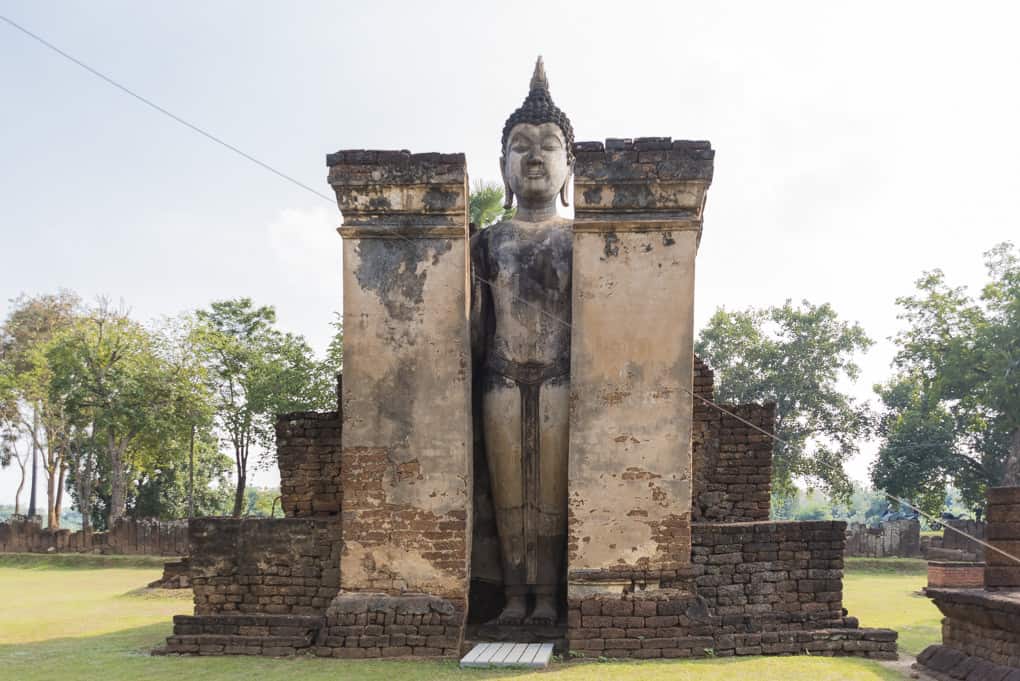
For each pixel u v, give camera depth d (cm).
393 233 988
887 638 938
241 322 3797
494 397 1023
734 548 966
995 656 815
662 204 968
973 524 3148
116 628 1273
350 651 927
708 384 1132
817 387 4147
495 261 1050
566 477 1016
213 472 5022
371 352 980
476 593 1064
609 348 963
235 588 1014
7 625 1312
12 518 4197
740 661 884
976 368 3653
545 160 1094
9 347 4703
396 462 964
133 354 3616
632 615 928
